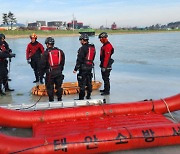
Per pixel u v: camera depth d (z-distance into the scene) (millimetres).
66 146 3719
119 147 3953
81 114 5047
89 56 6578
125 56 19609
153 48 27281
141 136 4004
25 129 5051
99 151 3881
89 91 6969
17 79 10398
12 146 3607
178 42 38031
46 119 4902
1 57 7457
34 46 9086
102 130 4070
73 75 11148
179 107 5430
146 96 7434
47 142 3711
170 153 4055
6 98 7445
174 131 4133
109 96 7469
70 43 36969
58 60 6203
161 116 5145
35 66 9250
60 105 5707
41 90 7707
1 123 4723
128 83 9305
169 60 16469
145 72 11930
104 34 7211
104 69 7395
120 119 4984
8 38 59562
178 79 9992
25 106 5727
